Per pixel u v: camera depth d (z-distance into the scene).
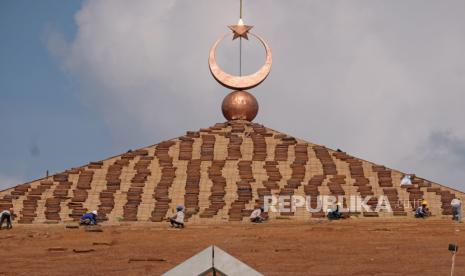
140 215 76.31
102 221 75.50
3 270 48.78
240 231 63.97
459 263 48.78
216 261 26.59
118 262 51.16
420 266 48.06
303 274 46.22
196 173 81.88
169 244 58.22
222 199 77.88
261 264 49.50
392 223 68.06
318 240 58.84
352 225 66.94
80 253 54.97
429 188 79.38
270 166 82.81
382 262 49.66
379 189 79.06
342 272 46.72
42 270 48.62
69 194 79.19
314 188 78.88
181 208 68.69
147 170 82.69
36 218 75.62
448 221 69.19
